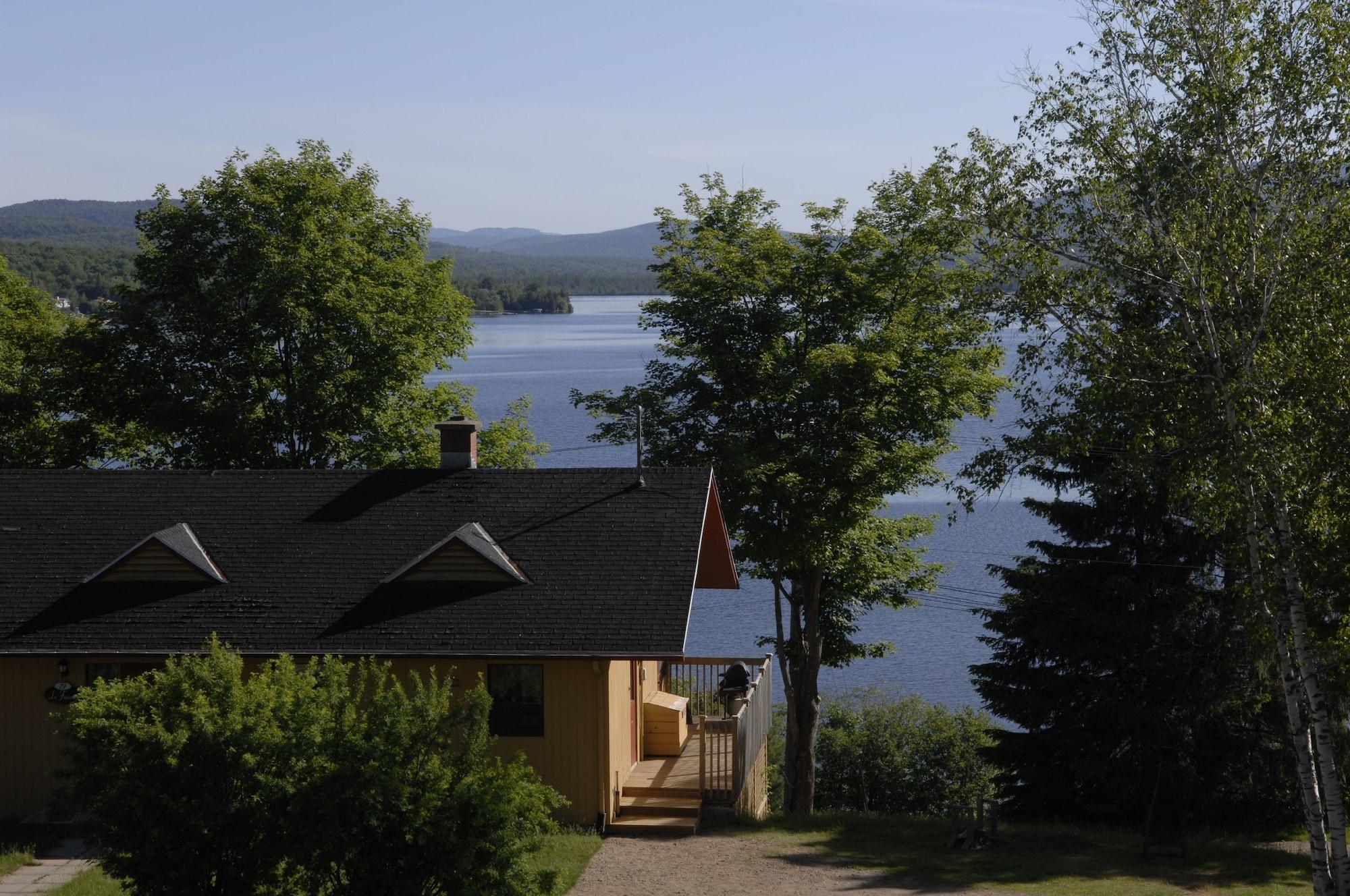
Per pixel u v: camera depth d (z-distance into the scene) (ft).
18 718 61.26
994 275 66.74
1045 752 78.07
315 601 62.23
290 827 39.81
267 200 106.01
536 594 61.46
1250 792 74.08
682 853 57.11
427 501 69.21
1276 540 54.75
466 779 40.63
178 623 61.26
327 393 106.42
